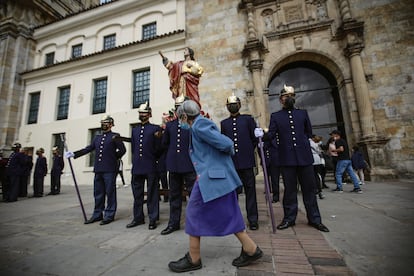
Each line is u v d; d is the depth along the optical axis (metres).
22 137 14.89
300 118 3.40
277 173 5.29
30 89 15.66
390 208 3.91
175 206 3.25
